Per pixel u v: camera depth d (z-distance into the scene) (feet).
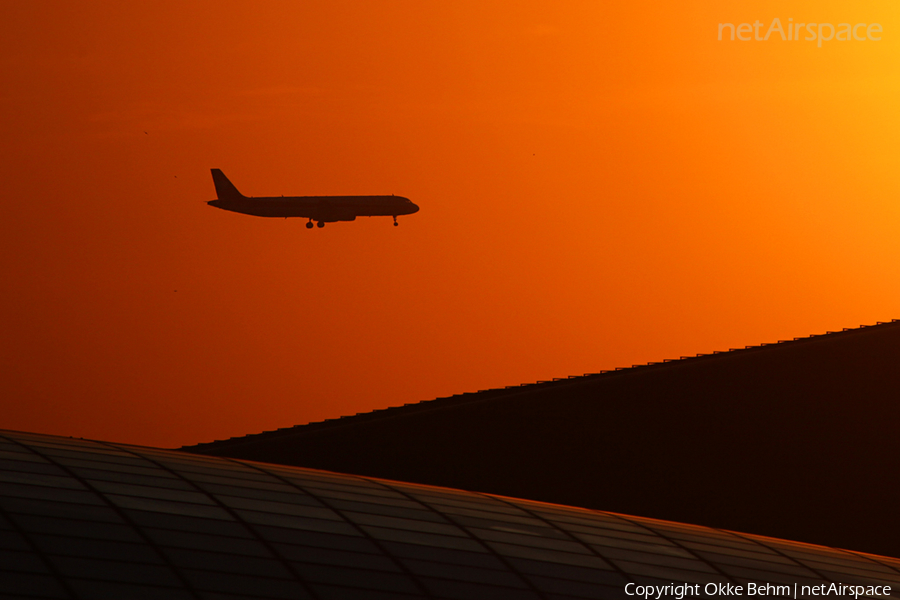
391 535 496.64
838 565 581.94
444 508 567.18
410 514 540.93
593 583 476.13
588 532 562.66
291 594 413.59
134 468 547.08
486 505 597.52
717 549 570.46
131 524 452.35
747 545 599.16
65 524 438.81
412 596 431.02
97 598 381.60
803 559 582.35
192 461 599.98
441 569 463.01
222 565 427.74
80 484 495.82
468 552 490.49
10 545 408.46
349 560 455.63
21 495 464.65
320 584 426.92
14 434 599.98
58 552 410.72
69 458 545.44
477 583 454.40
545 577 474.49
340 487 583.58
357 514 523.29
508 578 465.47
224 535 459.73
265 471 602.85
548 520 578.66
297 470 630.74
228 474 572.51
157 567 414.41
